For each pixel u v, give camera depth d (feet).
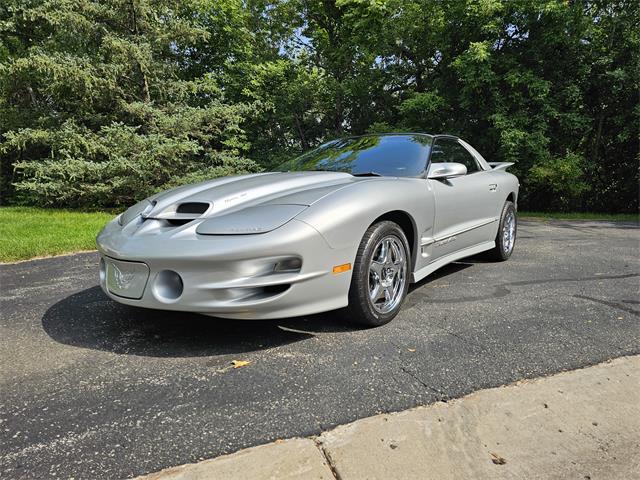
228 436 5.17
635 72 36.37
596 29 37.06
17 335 8.41
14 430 5.35
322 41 53.72
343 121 52.90
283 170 11.81
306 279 7.35
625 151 41.93
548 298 10.54
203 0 38.99
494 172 14.55
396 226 8.91
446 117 41.88
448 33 40.91
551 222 29.37
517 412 5.66
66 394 6.20
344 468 4.60
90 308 10.00
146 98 35.24
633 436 5.19
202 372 6.81
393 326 8.68
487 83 36.52
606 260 15.06
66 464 4.72
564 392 6.14
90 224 23.58
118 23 34.50
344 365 6.97
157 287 7.30
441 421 5.44
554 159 36.27
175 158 32.48
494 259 14.85
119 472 4.58
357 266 8.12
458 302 10.23
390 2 43.55
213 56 50.65
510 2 35.53
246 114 38.93
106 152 31.99
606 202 43.98
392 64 48.01
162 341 8.04
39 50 31.50
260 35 52.21
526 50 37.29
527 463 4.71
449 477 4.49
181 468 4.63
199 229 7.36
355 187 8.52
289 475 4.50
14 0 39.29
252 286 6.98
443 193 10.71
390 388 6.24
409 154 11.12
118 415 5.65
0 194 43.75
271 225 7.21
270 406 5.81
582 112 39.70
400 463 4.68
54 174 32.55
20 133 33.24
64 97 34.42
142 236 7.68
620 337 8.10
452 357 7.25
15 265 14.71
